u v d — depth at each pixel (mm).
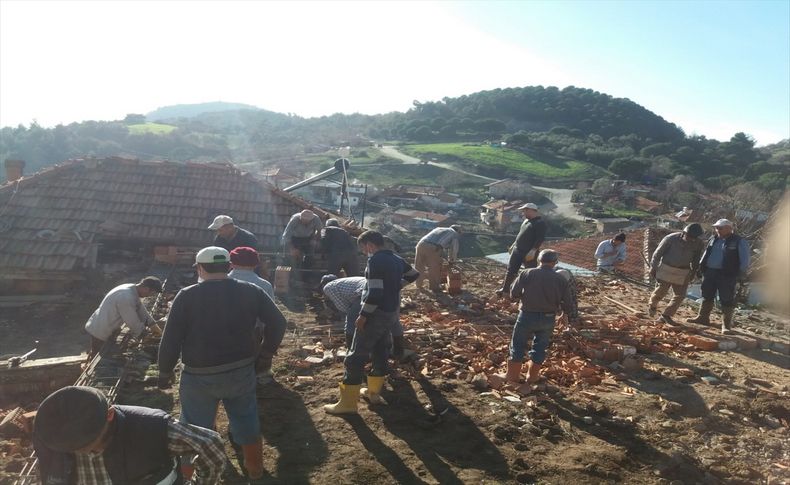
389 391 5578
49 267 11547
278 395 5422
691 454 4551
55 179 14289
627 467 4328
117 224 13195
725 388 5980
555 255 5547
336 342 6957
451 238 9844
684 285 8438
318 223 10648
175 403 5281
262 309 3680
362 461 4270
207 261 3549
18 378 6359
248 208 14883
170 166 15672
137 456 2232
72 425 1976
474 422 4961
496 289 10578
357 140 124188
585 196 71438
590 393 5637
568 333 7602
